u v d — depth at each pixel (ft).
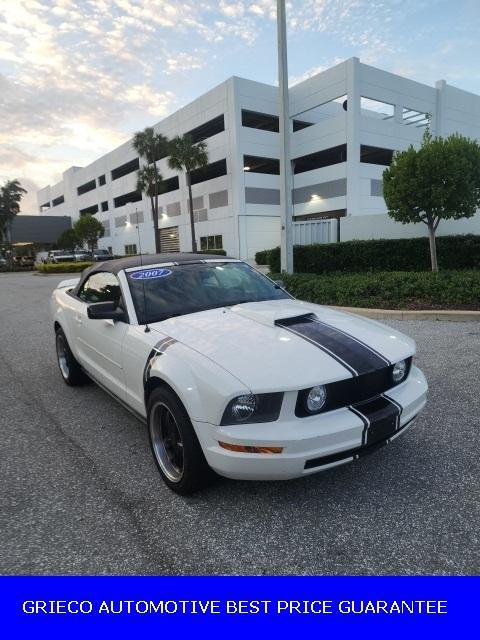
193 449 8.64
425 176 35.73
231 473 7.97
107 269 13.70
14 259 191.31
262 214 116.78
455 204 35.81
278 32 37.35
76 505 9.25
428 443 11.12
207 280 12.85
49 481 10.23
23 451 11.79
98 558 7.73
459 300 26.91
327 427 7.91
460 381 15.31
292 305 11.94
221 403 7.83
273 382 7.79
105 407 14.80
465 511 8.50
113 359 11.84
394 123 107.04
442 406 13.32
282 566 7.41
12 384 17.74
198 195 126.93
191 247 133.39
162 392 9.14
